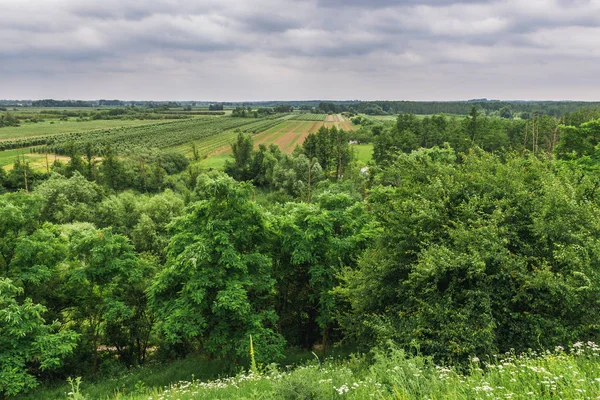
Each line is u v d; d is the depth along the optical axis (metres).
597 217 11.34
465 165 16.27
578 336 10.21
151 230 42.00
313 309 23.86
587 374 6.50
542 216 11.68
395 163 18.66
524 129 96.44
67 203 56.09
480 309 11.23
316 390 6.55
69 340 17.50
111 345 23.92
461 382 6.78
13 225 19.59
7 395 15.17
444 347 10.83
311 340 24.47
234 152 96.75
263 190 92.38
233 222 18.83
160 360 24.02
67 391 17.16
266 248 21.47
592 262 10.48
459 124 107.19
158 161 97.19
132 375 19.30
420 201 14.36
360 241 20.22
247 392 8.17
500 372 7.13
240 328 17.97
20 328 15.28
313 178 82.31
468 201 13.83
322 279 19.22
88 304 21.75
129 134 160.75
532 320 10.77
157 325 19.77
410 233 13.79
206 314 18.62
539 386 6.02
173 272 18.45
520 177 14.14
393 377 6.79
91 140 134.38
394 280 14.43
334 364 12.87
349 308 19.34
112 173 80.50
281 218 22.00
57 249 20.98
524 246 12.10
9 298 15.72
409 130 105.81
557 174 15.40
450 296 11.59
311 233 19.08
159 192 83.19
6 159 101.31
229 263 17.38
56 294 21.55
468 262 11.17
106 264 20.28
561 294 10.41
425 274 11.78
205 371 18.92
